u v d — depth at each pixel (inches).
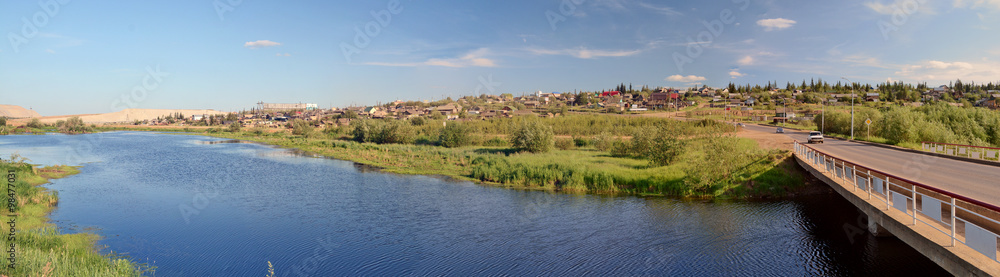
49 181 1480.1
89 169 1792.6
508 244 768.9
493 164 1574.8
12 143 3171.8
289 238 814.5
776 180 1173.7
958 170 950.4
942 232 398.9
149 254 730.2
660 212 976.3
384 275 634.2
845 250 697.6
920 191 607.8
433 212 998.4
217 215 988.6
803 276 610.5
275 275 639.1
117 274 577.0
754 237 786.8
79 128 5017.2
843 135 2586.1
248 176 1579.7
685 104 6461.6
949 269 372.8
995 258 321.1
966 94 6707.7
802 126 3833.7
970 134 1713.8
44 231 799.1
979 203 337.4
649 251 724.7
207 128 5816.9
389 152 2317.9
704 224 876.0
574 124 3002.0
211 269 665.6
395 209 1032.2
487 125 3152.1
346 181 1439.5
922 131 1790.1
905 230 464.1
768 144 1924.2
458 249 748.0
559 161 1540.4
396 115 5930.1
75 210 1034.7
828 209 977.5
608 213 971.9
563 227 866.8
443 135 2556.6
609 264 671.1
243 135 4431.6
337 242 791.1
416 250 743.7
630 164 1519.4
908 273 588.7
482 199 1131.3
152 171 1733.5
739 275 619.2
